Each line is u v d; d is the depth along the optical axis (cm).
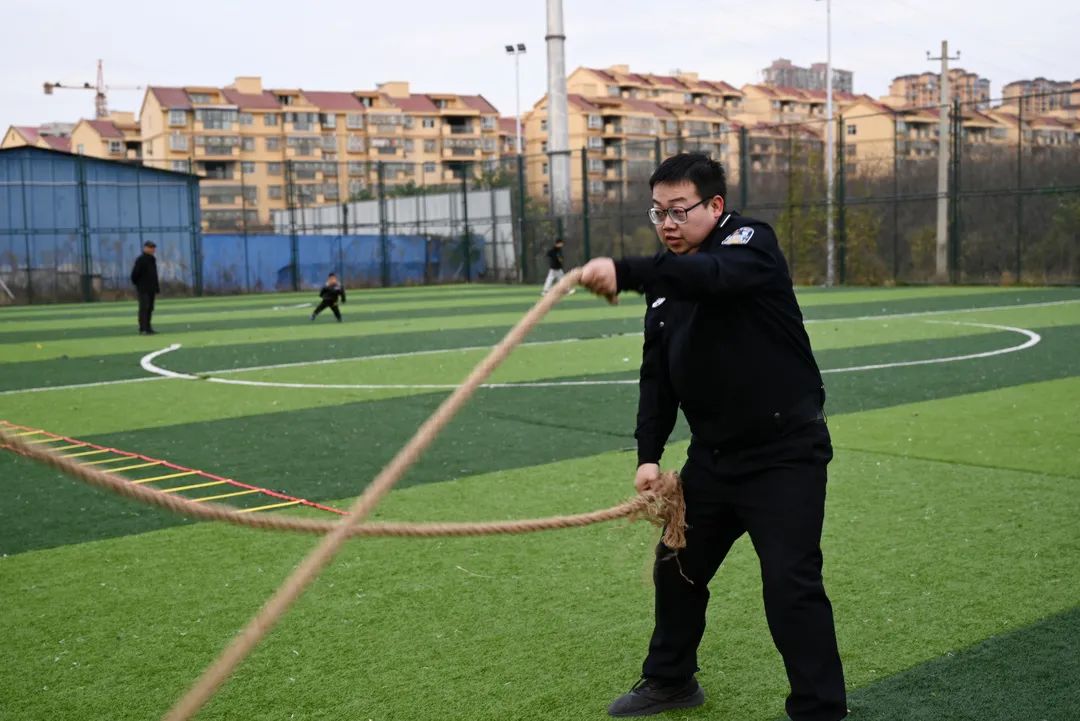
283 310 2956
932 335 1741
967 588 508
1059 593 499
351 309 2911
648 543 591
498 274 4547
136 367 1527
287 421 1030
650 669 385
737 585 521
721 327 333
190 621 487
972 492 699
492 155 11362
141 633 473
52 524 661
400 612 491
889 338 1700
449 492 729
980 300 2622
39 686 418
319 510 688
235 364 1536
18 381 1380
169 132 9694
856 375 1271
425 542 601
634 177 4072
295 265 4478
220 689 409
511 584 528
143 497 212
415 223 4988
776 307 331
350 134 10644
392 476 230
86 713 393
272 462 841
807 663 330
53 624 486
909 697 389
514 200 4431
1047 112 3919
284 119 10144
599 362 1462
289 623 479
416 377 1343
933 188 3416
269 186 10038
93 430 1002
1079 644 436
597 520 327
